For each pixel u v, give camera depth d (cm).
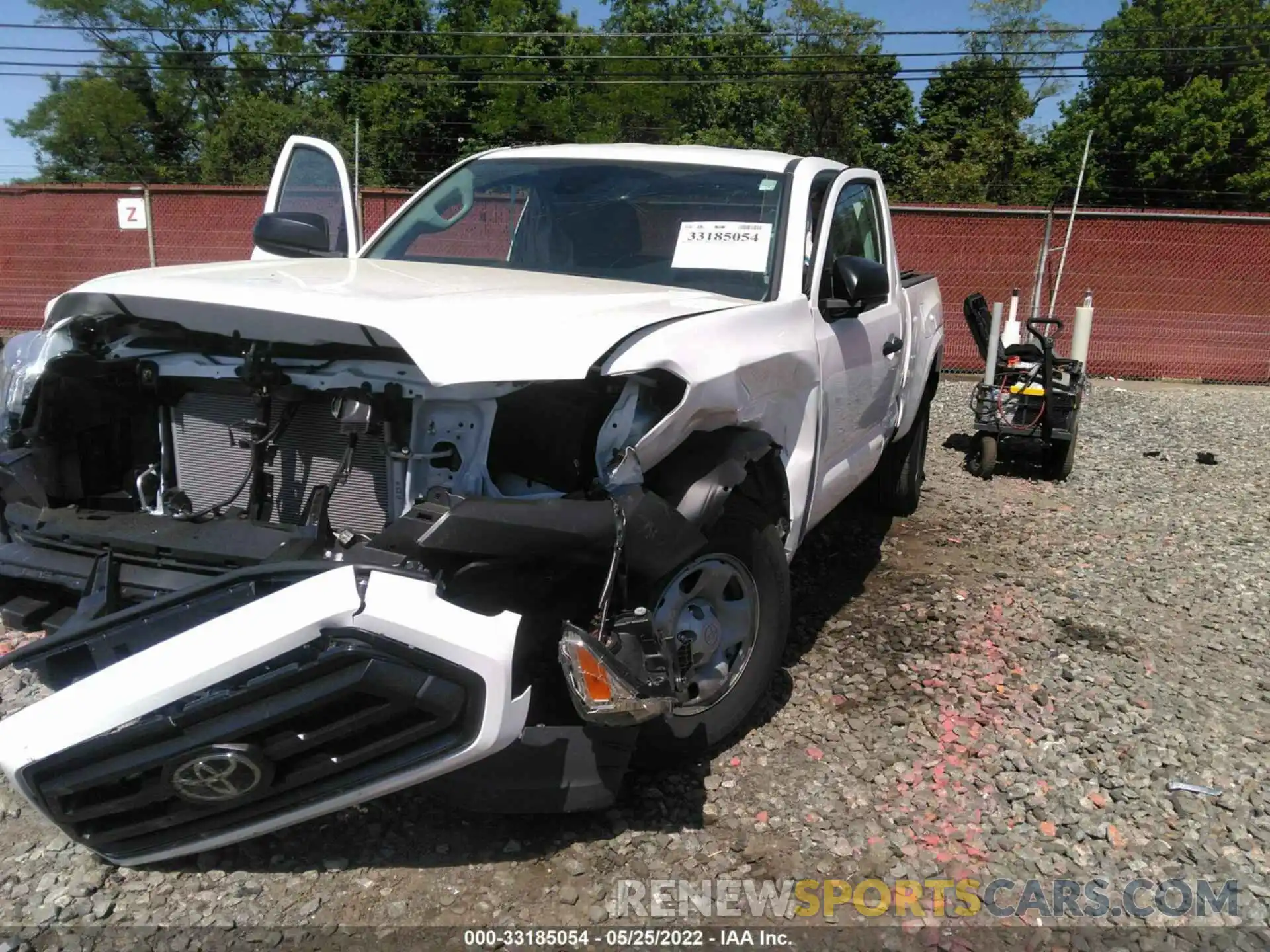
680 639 325
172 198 1634
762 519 351
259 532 285
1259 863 316
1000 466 866
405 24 3797
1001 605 524
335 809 268
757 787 343
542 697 328
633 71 3712
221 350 306
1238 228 1577
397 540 261
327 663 244
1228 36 4138
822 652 452
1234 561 624
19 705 367
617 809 326
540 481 287
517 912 278
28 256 1678
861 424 483
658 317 314
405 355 279
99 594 286
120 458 326
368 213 1595
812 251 425
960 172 4059
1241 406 1346
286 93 4159
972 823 330
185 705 246
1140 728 397
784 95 4162
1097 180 4056
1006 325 1165
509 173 471
